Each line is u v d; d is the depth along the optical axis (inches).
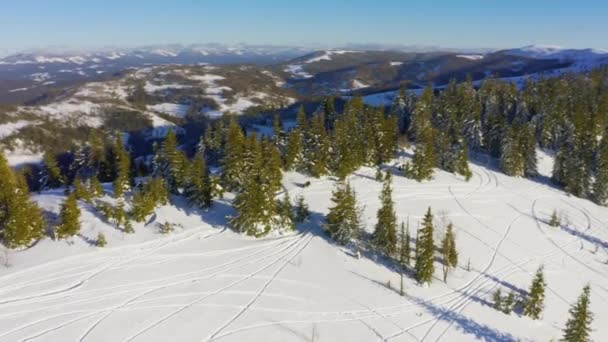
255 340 1380.4
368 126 3117.6
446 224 2412.6
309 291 1676.9
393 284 1803.6
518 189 3073.3
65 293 1496.1
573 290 1959.9
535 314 1705.2
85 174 2965.1
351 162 2854.3
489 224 2507.4
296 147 2861.7
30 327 1326.3
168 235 1932.8
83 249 1745.8
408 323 1574.8
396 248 1996.8
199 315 1469.0
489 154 3629.4
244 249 1926.7
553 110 3786.9
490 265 2081.7
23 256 1664.6
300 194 2578.7
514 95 4244.6
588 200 3036.4
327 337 1439.5
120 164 2486.5
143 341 1318.9
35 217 1758.1
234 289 1637.6
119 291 1541.6
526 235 2437.3
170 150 2381.9
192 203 2218.3
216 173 2672.2
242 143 2470.5
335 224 2053.4
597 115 3671.3
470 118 3690.9
